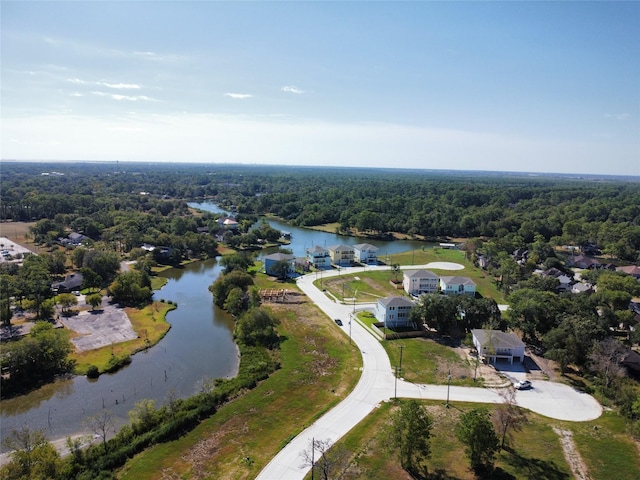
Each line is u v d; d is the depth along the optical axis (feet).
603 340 293.23
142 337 344.08
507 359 306.96
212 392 256.93
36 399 258.16
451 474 192.13
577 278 528.22
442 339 344.90
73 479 185.06
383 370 292.40
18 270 453.17
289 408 246.06
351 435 219.41
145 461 199.52
